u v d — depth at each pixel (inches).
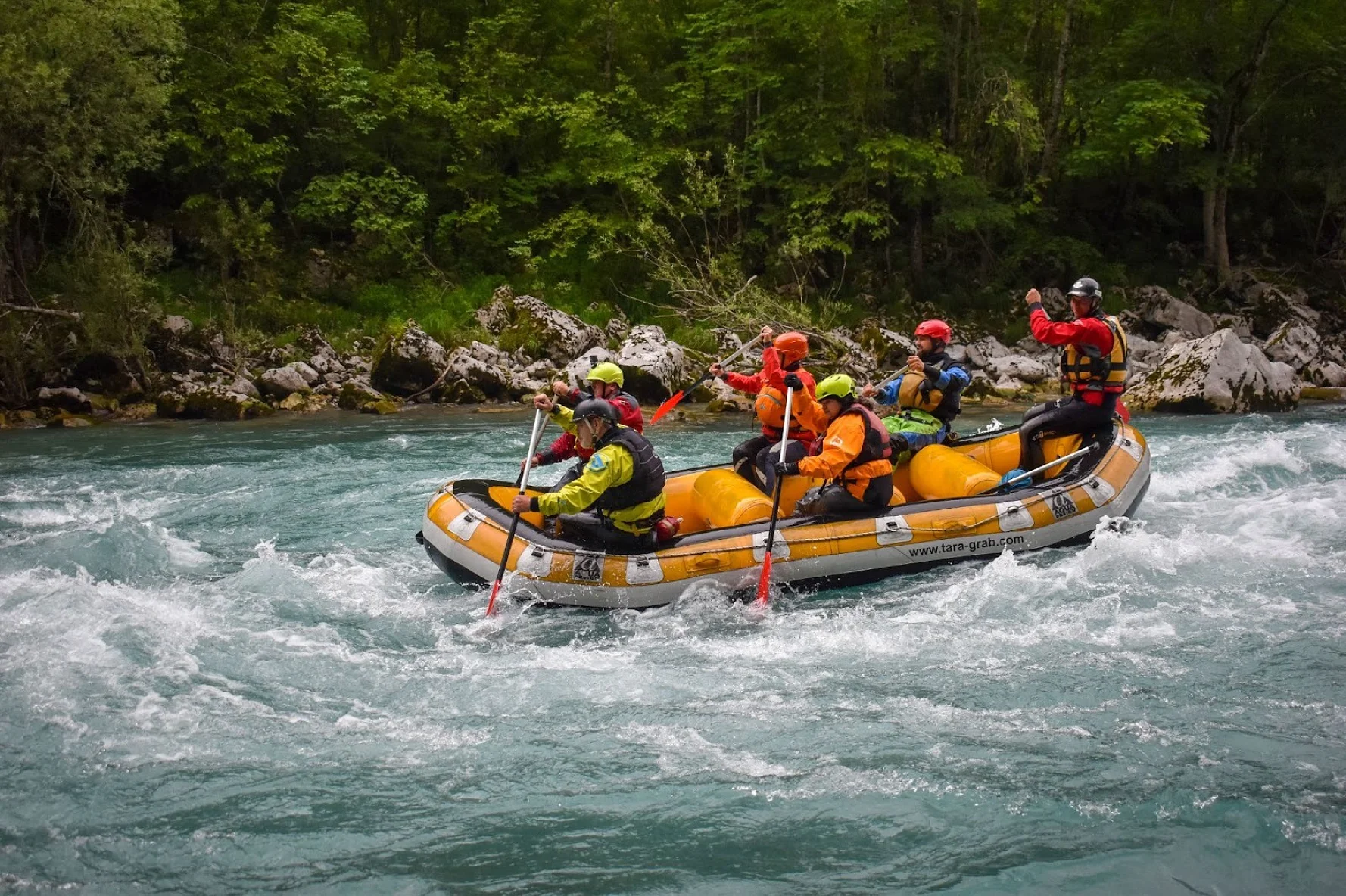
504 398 687.1
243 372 680.4
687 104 946.7
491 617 255.1
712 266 828.6
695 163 922.7
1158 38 942.4
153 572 299.7
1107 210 1050.1
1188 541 311.9
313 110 875.4
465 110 904.3
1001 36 1001.5
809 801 174.1
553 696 215.6
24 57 600.1
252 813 171.3
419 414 628.4
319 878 154.9
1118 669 223.5
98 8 625.6
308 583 289.4
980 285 958.4
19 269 684.7
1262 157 1062.4
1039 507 291.1
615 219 903.7
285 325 768.3
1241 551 305.0
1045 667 225.8
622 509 262.4
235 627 252.2
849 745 192.7
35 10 613.6
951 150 928.3
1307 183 1068.5
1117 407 333.4
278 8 903.1
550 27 991.0
